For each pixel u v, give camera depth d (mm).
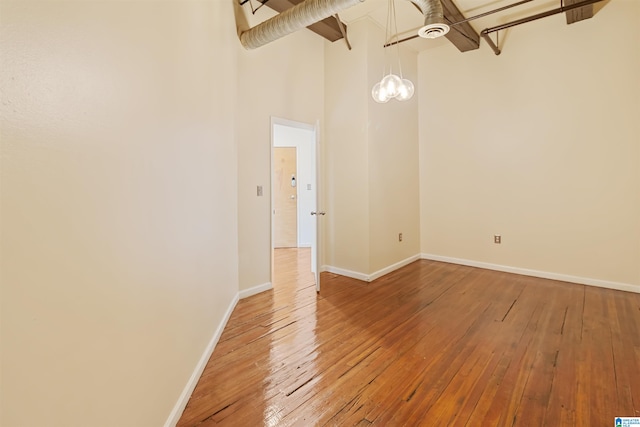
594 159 3543
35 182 762
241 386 1888
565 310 2932
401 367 2061
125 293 1161
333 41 4098
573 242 3717
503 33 4051
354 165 3990
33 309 757
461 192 4543
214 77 2385
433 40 4426
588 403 1699
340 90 4090
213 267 2346
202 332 2066
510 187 4125
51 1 812
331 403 1729
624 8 3316
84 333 938
